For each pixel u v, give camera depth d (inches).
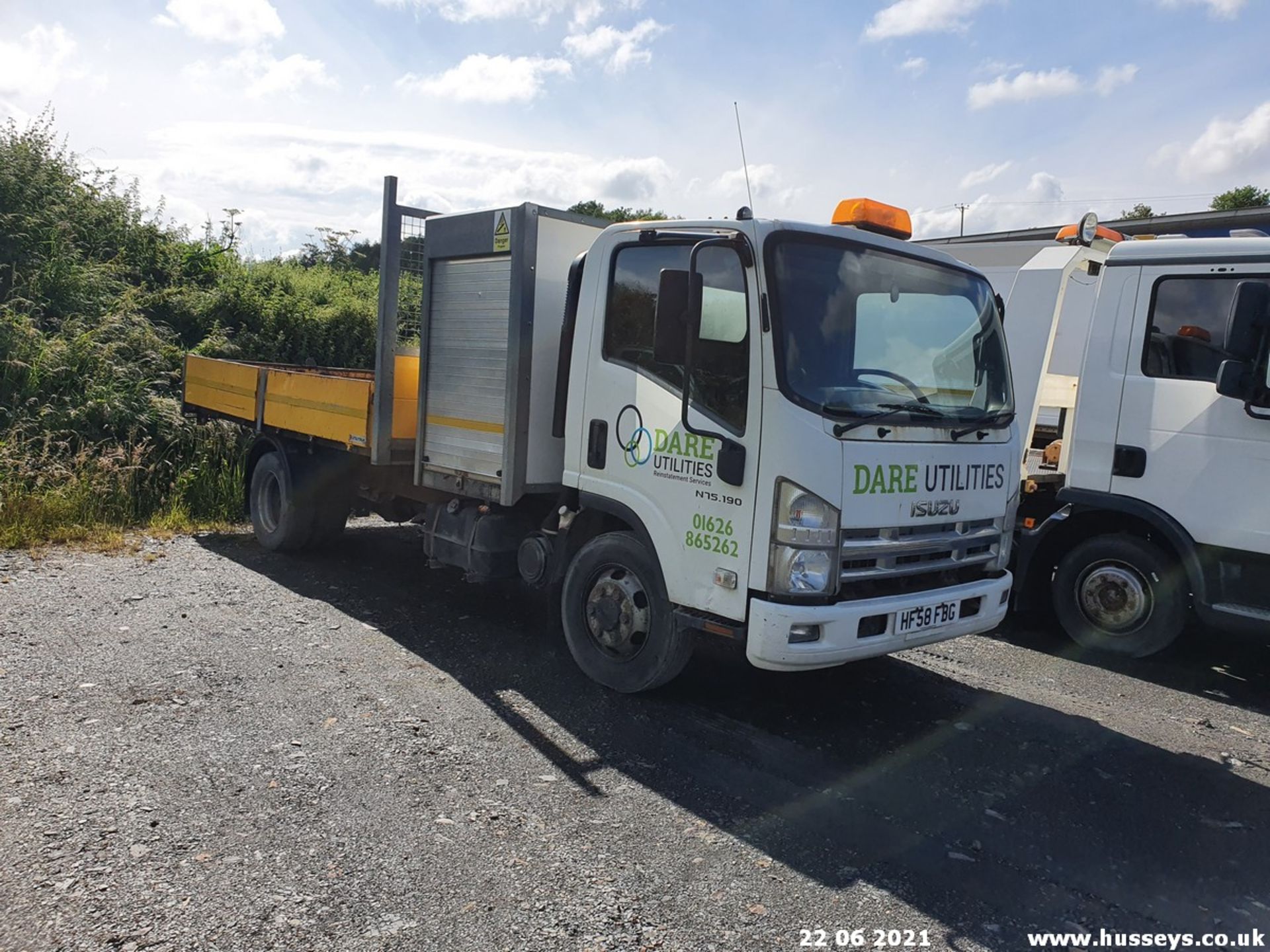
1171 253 233.5
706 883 130.9
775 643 161.9
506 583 291.6
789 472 162.6
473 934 115.6
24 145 519.2
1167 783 172.7
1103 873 139.7
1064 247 271.9
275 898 120.3
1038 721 201.3
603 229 227.6
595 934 117.3
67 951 107.5
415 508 285.9
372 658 215.3
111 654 205.5
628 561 195.5
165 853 129.3
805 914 124.9
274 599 259.0
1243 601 222.5
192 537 333.4
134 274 538.3
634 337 191.8
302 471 303.0
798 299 169.5
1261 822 158.6
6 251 458.3
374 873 127.8
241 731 170.4
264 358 526.3
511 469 211.9
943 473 180.7
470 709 188.4
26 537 297.9
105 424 377.1
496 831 141.3
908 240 198.5
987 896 131.7
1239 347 211.0
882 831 148.8
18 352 386.6
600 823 145.8
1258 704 221.1
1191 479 228.2
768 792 160.1
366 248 765.3
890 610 170.2
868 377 176.4
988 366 200.1
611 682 200.5
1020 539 263.6
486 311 220.5
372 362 570.6
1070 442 261.1
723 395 172.9
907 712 202.5
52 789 144.6
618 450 194.2
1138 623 242.5
